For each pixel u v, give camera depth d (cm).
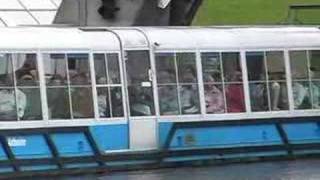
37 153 3222
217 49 3622
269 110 3700
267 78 3716
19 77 3250
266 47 3725
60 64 3331
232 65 3656
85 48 3375
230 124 3600
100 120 3353
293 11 5241
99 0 4412
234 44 3659
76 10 4588
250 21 7119
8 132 3178
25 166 3184
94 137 3328
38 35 3322
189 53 3566
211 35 3644
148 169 3412
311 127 3788
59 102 3303
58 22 4697
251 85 3681
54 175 3231
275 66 3750
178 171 3391
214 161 3550
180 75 3534
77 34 3400
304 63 3812
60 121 3281
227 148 3578
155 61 3497
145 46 3481
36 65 3291
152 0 4406
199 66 3581
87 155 3300
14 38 3269
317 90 3822
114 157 3347
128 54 3450
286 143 3712
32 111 3250
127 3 4416
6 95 3219
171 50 3528
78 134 3306
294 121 3747
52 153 3244
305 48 3812
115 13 4388
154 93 3469
